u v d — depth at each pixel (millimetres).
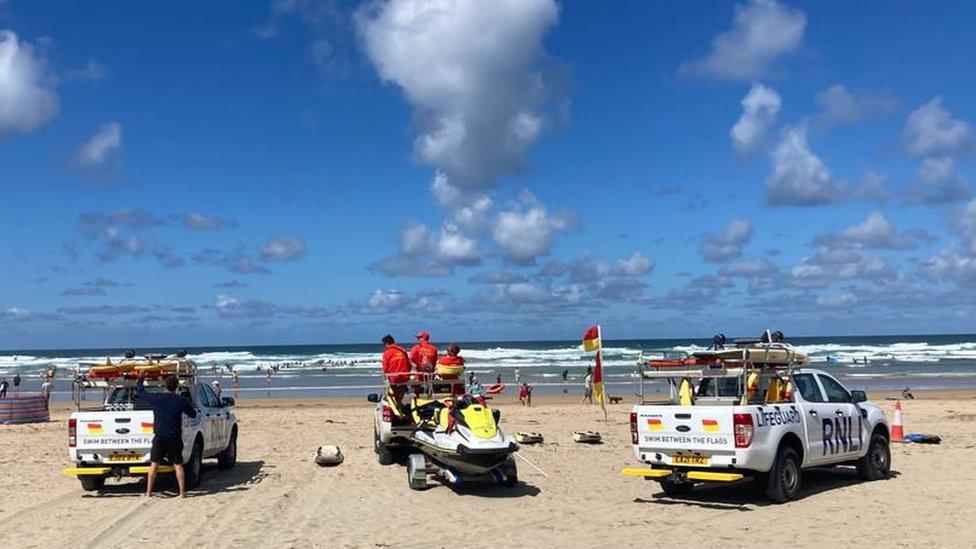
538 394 41781
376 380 52688
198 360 82188
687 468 11172
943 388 43281
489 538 9453
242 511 11047
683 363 11547
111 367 12695
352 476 14102
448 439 12297
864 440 12914
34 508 11383
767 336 11859
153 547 9047
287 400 38062
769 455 10891
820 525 9945
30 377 53781
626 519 10477
